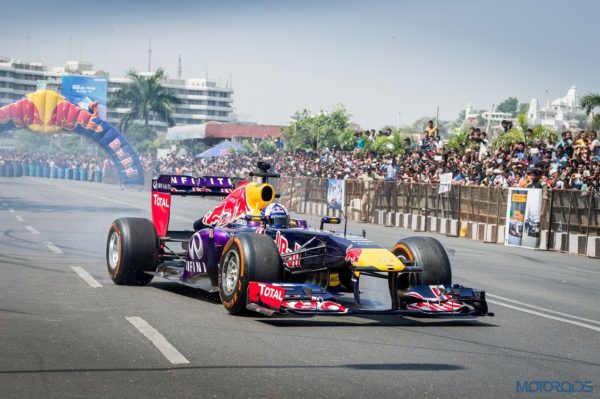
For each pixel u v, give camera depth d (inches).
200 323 289.3
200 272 350.6
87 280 400.8
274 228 341.4
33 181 2485.2
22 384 201.0
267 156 1750.7
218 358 233.9
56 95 1763.0
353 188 1130.7
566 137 967.6
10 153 3762.3
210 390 199.6
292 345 255.3
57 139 4953.3
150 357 233.5
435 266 315.9
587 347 273.4
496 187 836.6
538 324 319.3
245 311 316.2
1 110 1729.8
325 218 348.8
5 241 603.5
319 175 1348.4
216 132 2486.5
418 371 225.9
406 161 1123.9
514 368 235.0
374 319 313.3
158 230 405.1
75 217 901.2
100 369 217.9
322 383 208.8
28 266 453.4
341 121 1929.1
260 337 266.8
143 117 2938.0
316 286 298.7
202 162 2026.3
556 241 761.0
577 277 525.7
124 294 358.0
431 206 955.3
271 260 301.3
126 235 381.1
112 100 2947.8
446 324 309.1
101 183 2635.3
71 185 2164.1
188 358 233.0
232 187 414.6
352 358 239.5
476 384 213.9
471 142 1110.4
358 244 312.0
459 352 254.7
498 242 832.3
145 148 2979.8
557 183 831.1
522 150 941.8
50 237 646.5
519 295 413.4
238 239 306.3
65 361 225.9
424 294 307.1
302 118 1948.8
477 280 476.7
